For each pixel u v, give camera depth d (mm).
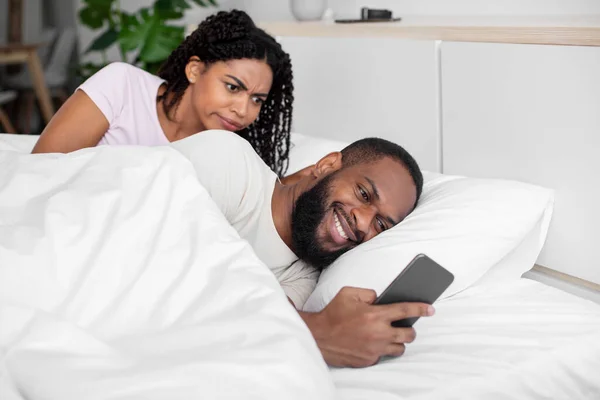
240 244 1064
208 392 822
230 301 970
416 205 1475
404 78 1976
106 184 1149
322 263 1381
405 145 2029
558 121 1601
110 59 4289
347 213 1326
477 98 1778
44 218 1058
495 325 1284
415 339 1238
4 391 853
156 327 957
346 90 2186
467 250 1331
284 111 1835
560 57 1569
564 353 1214
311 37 2268
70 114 1623
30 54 4078
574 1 1912
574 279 1644
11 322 913
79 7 4539
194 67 1697
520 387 1143
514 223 1404
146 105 1715
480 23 1852
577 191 1592
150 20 2957
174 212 1105
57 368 848
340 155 1408
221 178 1306
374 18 2164
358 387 1073
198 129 1755
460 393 1082
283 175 1833
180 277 1011
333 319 1128
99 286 1006
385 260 1273
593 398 1246
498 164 1764
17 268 990
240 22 1683
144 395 813
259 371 842
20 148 1771
